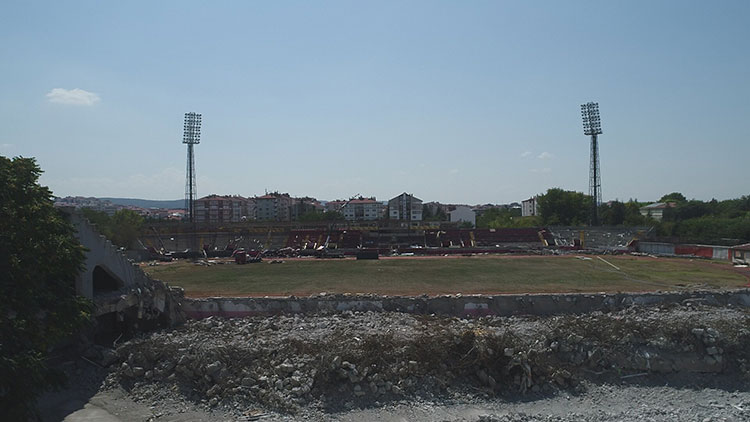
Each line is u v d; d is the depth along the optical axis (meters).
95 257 36.78
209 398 29.47
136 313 39.66
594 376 32.91
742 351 34.56
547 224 170.75
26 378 22.42
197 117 126.06
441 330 37.75
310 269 77.81
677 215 179.38
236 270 78.31
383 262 87.81
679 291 49.91
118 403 29.34
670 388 31.97
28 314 24.36
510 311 46.38
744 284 58.97
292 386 29.97
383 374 30.86
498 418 27.58
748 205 171.38
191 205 127.12
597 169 128.62
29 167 27.72
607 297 47.31
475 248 109.06
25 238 25.16
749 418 28.11
